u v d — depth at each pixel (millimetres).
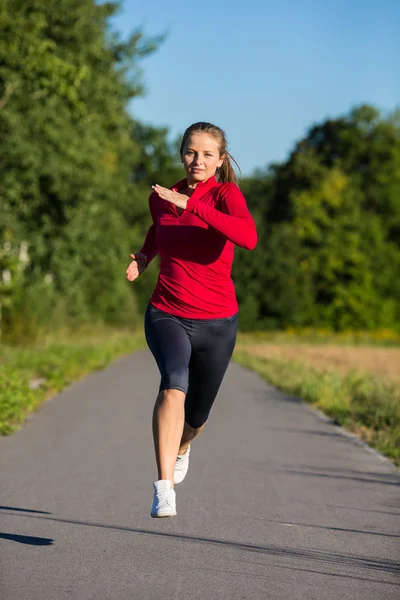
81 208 44750
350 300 111625
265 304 107250
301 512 9875
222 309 7617
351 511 10000
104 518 9266
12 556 7695
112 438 15406
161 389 7293
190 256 7500
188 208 6965
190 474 12203
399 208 124312
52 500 10133
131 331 76125
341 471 12758
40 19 36031
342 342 98625
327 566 7660
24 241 43938
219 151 7605
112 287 75125
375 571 7551
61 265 45094
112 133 53094
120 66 53562
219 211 7184
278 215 118188
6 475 11734
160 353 7465
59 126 41969
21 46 35312
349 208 114250
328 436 16547
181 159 7695
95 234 47062
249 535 8711
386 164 125000
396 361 50250
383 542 8578
